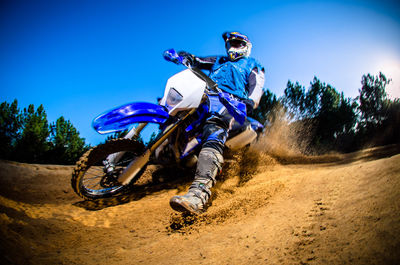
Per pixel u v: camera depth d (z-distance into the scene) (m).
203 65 3.46
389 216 1.35
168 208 2.63
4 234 1.82
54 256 1.74
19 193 3.14
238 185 3.15
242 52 2.99
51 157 12.39
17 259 1.57
